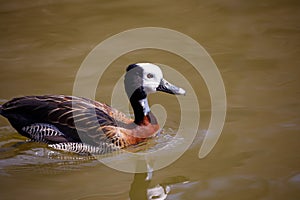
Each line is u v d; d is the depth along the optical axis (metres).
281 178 12.01
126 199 11.58
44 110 13.56
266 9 20.84
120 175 12.59
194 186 11.93
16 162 13.12
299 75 16.48
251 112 14.73
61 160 13.32
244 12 20.66
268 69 16.91
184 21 19.97
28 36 19.14
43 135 13.54
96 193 11.80
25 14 20.75
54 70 17.00
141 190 11.93
